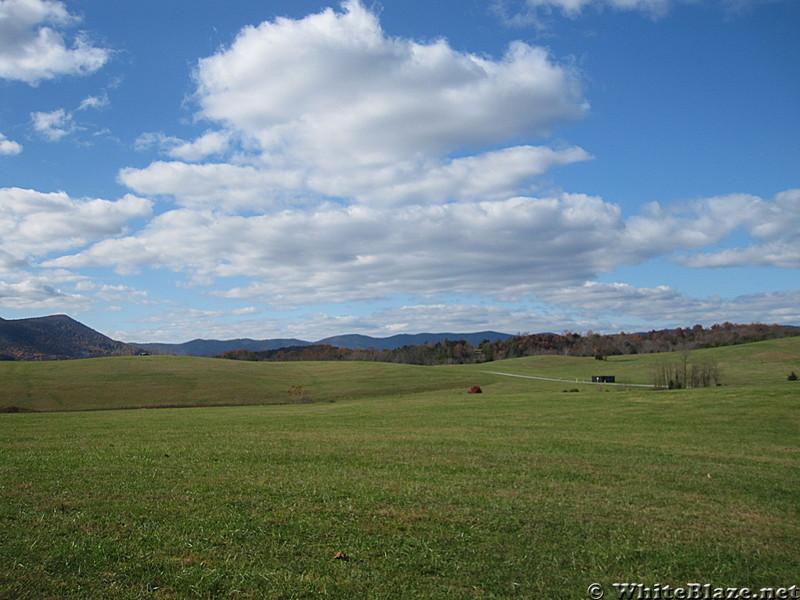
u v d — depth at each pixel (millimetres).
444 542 9641
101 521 10055
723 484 15289
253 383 95062
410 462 17312
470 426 30172
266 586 7758
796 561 9398
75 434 25047
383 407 47094
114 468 15125
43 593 7219
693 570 8906
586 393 52531
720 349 135500
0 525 9594
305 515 10859
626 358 155875
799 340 129500
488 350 197250
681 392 45531
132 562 8312
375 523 10523
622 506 12469
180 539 9305
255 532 9797
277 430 27828
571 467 17172
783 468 18141
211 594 7469
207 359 125625
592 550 9539
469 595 7730
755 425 29859
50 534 9258
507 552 9312
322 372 115438
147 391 84062
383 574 8289
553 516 11336
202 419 36594
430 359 186250
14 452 18172
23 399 75625
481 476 15375
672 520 11500
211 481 13633
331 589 7750
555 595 7848
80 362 107125
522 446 21672
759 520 11758
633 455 20078
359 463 16969
